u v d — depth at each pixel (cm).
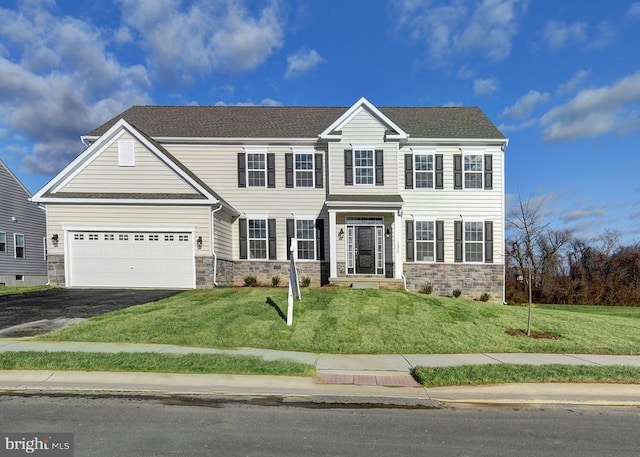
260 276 1958
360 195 1866
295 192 1972
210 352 834
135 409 556
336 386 668
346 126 1895
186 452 426
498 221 1967
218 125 2078
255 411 558
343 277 1811
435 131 2012
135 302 1330
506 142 1952
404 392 646
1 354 775
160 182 1716
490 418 546
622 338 1050
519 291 2827
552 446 460
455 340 983
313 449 440
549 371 729
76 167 1716
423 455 431
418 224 1970
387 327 1063
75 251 1666
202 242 1672
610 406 602
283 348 892
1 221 2495
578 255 3244
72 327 1006
